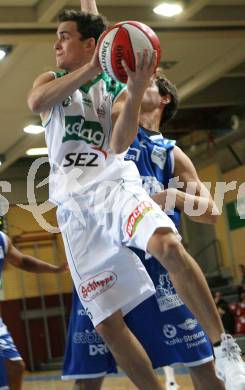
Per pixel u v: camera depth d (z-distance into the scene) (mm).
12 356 5277
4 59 11562
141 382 3492
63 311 20156
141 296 3592
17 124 14906
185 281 3021
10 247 5465
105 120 3498
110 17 10273
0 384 5121
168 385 7957
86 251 3557
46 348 20094
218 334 2992
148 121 4285
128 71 2955
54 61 11797
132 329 3816
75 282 3648
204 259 21531
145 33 2955
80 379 4043
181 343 3812
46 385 12961
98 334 3932
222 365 2967
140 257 3830
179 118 18656
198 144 19688
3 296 20156
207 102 15914
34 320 20156
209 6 10703
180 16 10383
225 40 11930
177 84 14336
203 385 3873
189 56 12648
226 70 13289
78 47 3525
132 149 3936
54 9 9711
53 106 3330
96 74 3145
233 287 19562
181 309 3846
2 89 12984
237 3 10805
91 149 3473
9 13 10023
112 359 3973
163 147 4027
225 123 18344
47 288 20391
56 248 18672
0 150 16391
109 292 3533
